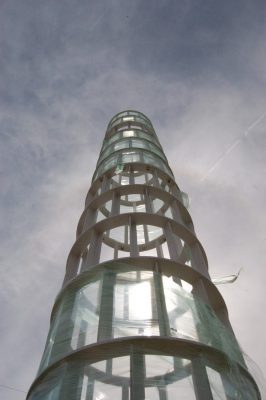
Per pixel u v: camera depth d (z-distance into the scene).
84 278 16.41
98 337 12.34
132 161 29.53
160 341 11.90
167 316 13.40
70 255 21.06
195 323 13.66
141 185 24.05
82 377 11.23
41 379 12.45
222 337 13.87
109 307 13.74
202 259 19.83
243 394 11.53
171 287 15.23
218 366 12.17
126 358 11.62
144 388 10.36
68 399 10.45
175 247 18.64
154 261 16.67
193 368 11.51
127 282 15.22
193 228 23.69
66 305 15.38
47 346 14.25
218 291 17.44
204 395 10.42
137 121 45.28
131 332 12.45
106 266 16.39
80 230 24.69
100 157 35.81
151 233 29.39
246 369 13.12
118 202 23.00
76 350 11.84
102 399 10.45
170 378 10.95
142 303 13.99
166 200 24.34
